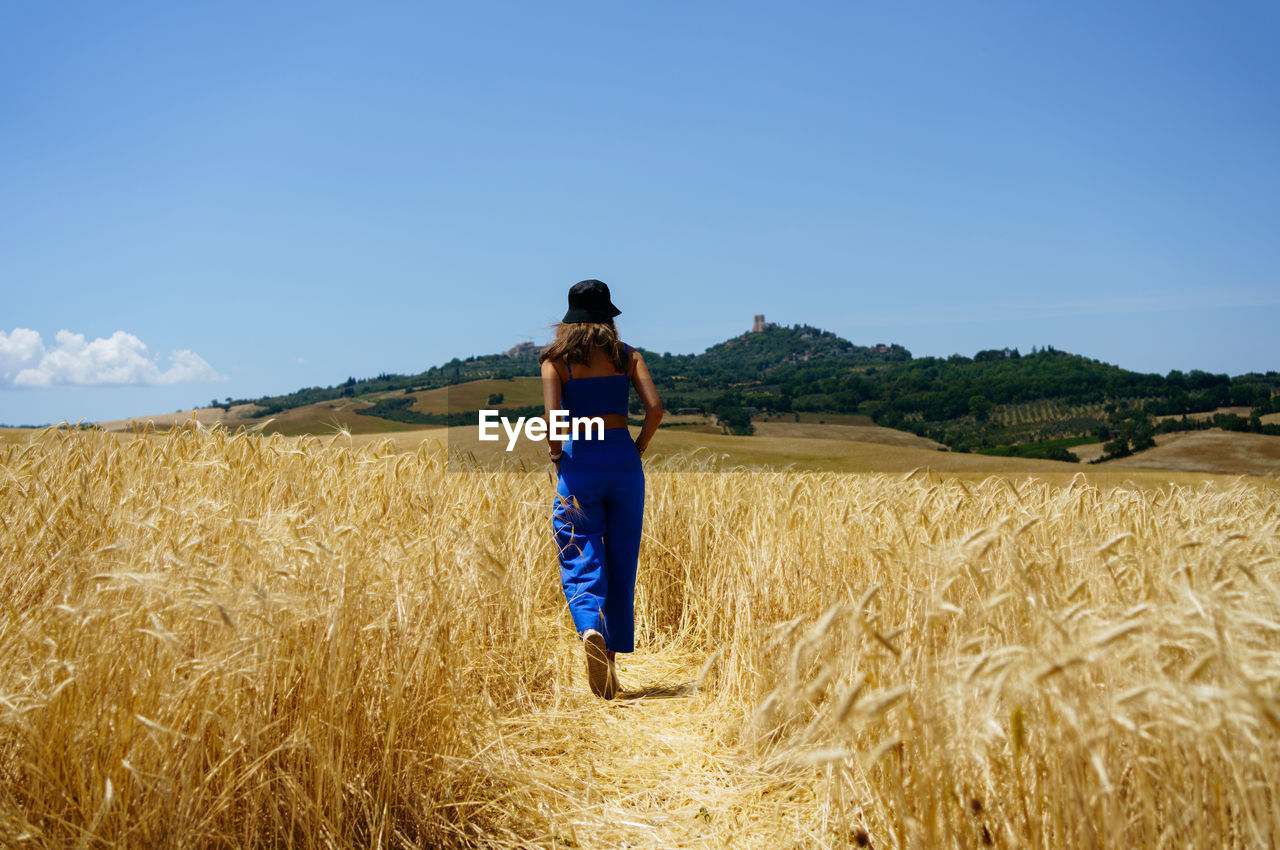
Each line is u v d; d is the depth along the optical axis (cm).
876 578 334
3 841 206
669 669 495
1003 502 434
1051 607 227
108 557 288
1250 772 175
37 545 334
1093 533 374
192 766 226
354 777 267
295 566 279
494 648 407
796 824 285
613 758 349
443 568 338
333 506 405
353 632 274
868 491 528
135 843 218
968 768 213
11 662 246
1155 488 570
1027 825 201
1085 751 182
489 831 289
